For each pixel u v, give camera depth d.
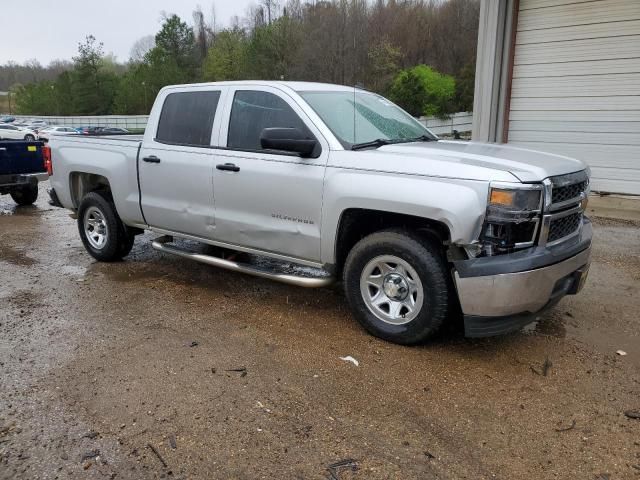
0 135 36.81
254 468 2.72
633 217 8.44
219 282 5.58
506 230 3.47
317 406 3.25
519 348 4.00
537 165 3.70
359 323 4.26
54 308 4.90
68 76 69.56
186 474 2.69
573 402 3.29
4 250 7.12
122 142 5.77
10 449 2.88
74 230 8.45
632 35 8.51
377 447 2.88
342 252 4.31
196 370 3.69
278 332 4.30
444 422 3.09
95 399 3.35
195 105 5.14
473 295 3.53
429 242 3.79
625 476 2.65
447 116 36.09
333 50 40.22
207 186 4.92
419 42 45.75
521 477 2.65
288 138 4.08
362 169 3.93
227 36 63.59
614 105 8.90
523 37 9.59
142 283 5.59
